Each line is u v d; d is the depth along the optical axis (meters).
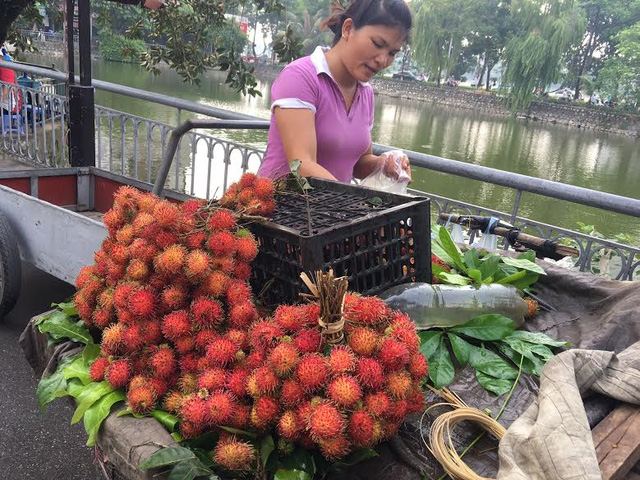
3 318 3.31
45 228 2.78
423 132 28.22
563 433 1.01
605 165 24.16
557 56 40.62
